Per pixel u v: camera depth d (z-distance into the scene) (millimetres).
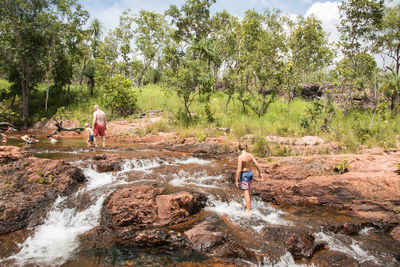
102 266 3729
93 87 23922
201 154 11375
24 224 4980
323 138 11281
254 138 12133
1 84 24938
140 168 8406
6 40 18562
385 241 4715
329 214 5828
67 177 6422
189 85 16547
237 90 19000
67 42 20875
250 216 5562
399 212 5652
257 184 7289
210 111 16547
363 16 15508
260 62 17250
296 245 4312
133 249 4207
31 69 19750
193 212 5660
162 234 4473
